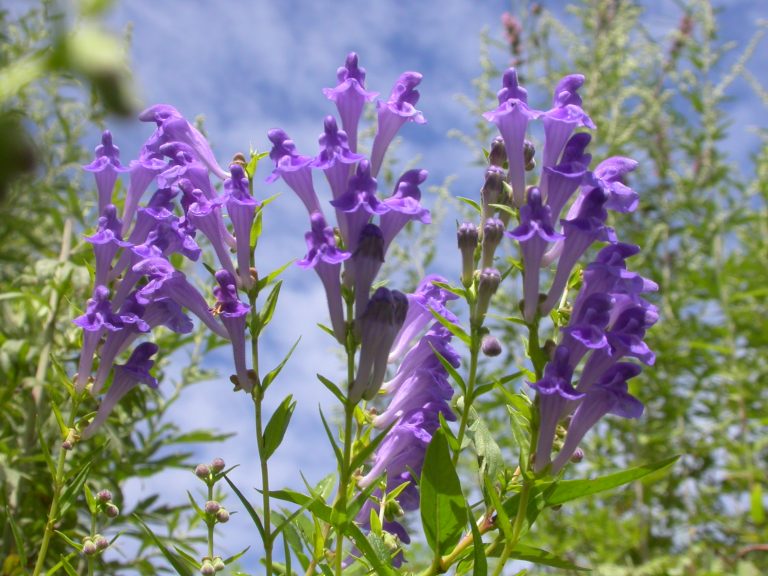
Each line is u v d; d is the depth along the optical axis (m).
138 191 0.36
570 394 0.30
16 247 0.58
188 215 0.33
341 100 0.33
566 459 0.31
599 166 0.33
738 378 0.74
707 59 0.85
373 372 0.31
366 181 0.32
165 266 0.33
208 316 0.33
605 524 0.70
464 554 0.32
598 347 0.30
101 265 0.35
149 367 0.35
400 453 0.34
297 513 0.31
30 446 0.43
